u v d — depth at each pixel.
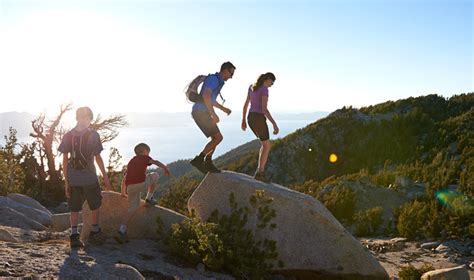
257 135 8.98
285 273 8.24
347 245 8.30
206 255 7.07
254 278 7.34
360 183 21.03
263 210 8.10
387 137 56.59
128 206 7.99
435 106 64.25
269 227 8.19
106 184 6.91
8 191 17.11
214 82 7.76
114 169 20.88
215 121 8.16
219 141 8.36
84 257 6.12
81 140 6.62
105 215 8.03
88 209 8.05
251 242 7.95
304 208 8.27
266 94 8.73
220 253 7.34
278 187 8.96
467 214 14.26
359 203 19.17
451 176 20.39
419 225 15.05
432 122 54.94
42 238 8.05
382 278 8.49
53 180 20.70
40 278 4.91
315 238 8.23
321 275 8.31
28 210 12.44
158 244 7.88
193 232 7.61
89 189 6.79
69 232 8.75
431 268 9.43
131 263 6.48
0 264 5.14
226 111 8.05
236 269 7.27
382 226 16.97
